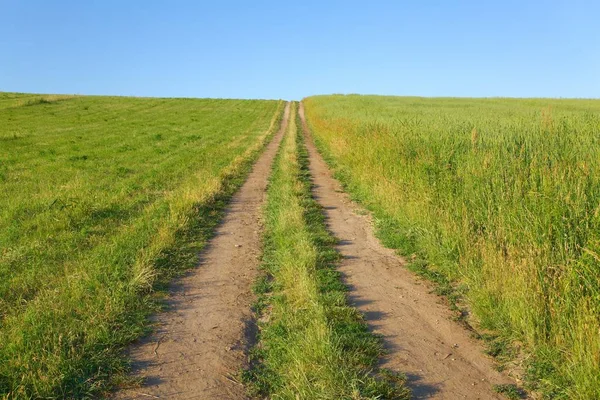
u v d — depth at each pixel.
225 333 5.38
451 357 4.93
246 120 44.25
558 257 5.30
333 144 22.02
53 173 15.27
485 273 6.17
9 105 48.16
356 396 4.06
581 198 5.67
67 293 5.76
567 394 4.13
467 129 11.20
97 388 4.23
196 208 10.61
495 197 7.48
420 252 7.97
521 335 5.11
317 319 5.33
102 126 34.91
